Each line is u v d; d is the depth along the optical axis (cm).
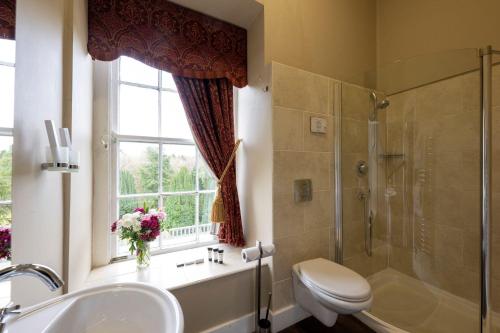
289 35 169
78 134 113
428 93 161
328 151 176
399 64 169
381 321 148
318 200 171
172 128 175
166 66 154
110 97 151
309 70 177
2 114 64
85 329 74
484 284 130
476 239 143
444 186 157
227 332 141
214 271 142
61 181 98
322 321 139
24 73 72
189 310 129
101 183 147
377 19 218
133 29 143
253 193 171
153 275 136
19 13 70
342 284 128
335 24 192
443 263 158
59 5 96
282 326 153
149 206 166
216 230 178
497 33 148
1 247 63
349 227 180
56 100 94
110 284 83
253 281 151
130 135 158
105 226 148
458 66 143
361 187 183
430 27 181
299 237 162
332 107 179
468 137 143
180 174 177
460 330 138
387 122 183
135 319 77
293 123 159
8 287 67
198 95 170
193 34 163
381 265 186
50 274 57
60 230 97
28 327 62
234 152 179
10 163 66
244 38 182
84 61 124
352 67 201
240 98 189
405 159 176
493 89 141
